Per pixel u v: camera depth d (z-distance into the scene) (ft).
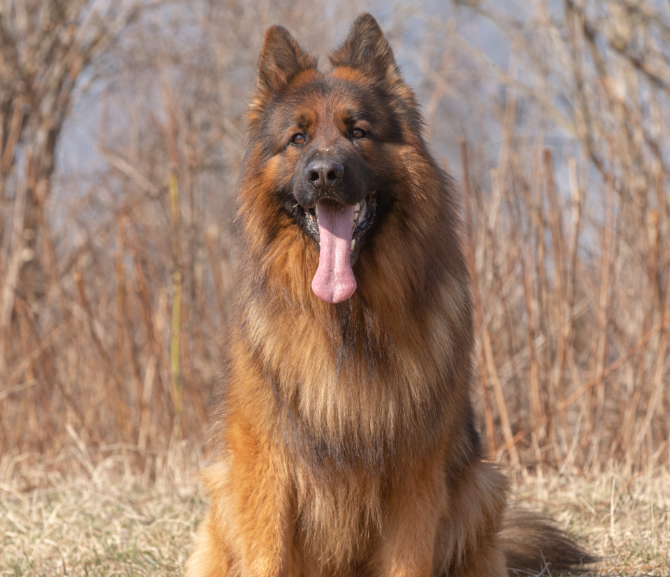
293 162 12.35
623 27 30.86
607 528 16.21
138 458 23.15
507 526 15.11
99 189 32.58
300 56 13.80
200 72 35.55
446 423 12.41
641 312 22.88
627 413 22.06
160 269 27.22
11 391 23.03
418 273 12.21
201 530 14.30
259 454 12.41
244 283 12.88
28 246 27.66
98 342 23.70
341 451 12.17
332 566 13.20
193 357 25.35
